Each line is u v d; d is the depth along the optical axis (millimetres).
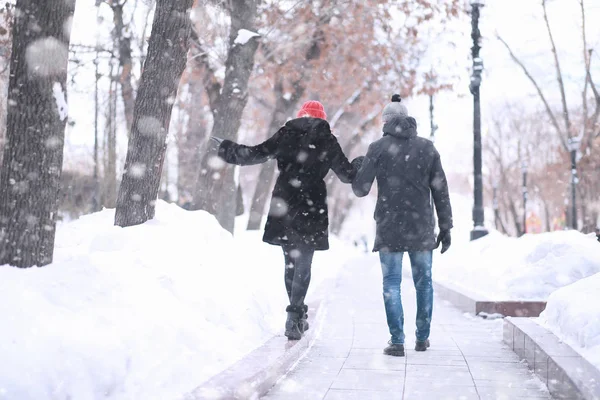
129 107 20250
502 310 10219
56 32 5793
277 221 6914
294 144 6895
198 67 19078
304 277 6859
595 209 42125
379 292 15148
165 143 8391
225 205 18047
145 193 8172
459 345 7676
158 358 5164
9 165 5738
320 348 7438
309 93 25688
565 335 6164
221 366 5512
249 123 30891
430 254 7195
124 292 5660
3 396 4262
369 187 7086
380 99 24203
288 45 20688
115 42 19922
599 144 39125
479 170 18484
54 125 5797
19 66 5773
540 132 63781
